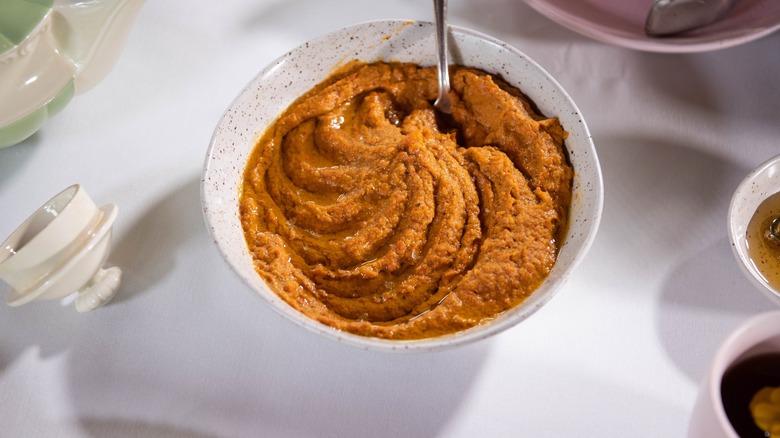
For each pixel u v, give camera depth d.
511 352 0.49
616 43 0.53
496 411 0.47
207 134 0.58
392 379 0.48
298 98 0.55
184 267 0.53
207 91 0.60
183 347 0.50
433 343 0.42
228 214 0.50
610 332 0.49
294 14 0.64
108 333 0.51
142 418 0.48
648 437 0.46
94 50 0.54
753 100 0.58
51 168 0.57
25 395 0.49
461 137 0.54
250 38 0.62
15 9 0.53
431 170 0.50
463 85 0.54
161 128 0.58
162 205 0.55
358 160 0.52
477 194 0.50
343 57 0.54
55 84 0.54
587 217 0.47
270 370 0.49
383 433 0.47
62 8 0.55
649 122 0.57
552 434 0.47
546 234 0.48
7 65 0.53
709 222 0.53
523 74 0.53
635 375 0.48
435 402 0.48
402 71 0.55
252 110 0.52
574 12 0.54
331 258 0.49
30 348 0.50
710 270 0.51
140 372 0.49
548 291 0.44
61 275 0.47
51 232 0.46
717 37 0.52
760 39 0.60
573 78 0.59
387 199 0.50
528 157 0.51
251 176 0.52
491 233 0.49
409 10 0.63
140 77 0.61
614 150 0.56
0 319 0.52
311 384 0.48
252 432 0.47
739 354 0.42
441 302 0.47
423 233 0.49
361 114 0.54
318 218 0.50
